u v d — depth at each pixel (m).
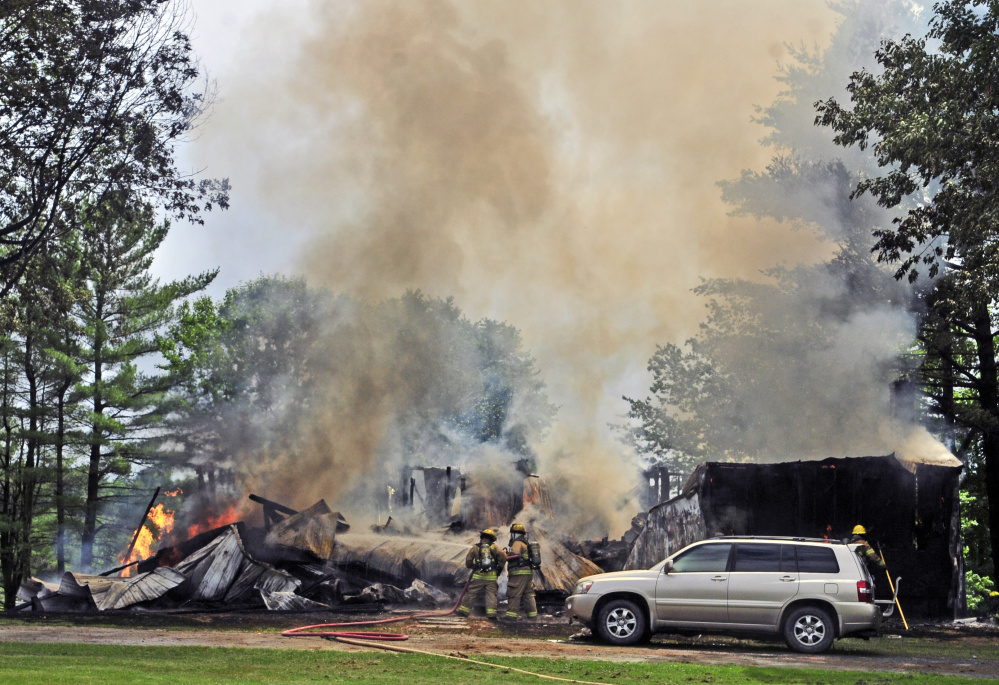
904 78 16.28
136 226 35.38
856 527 15.75
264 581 17.38
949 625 16.88
